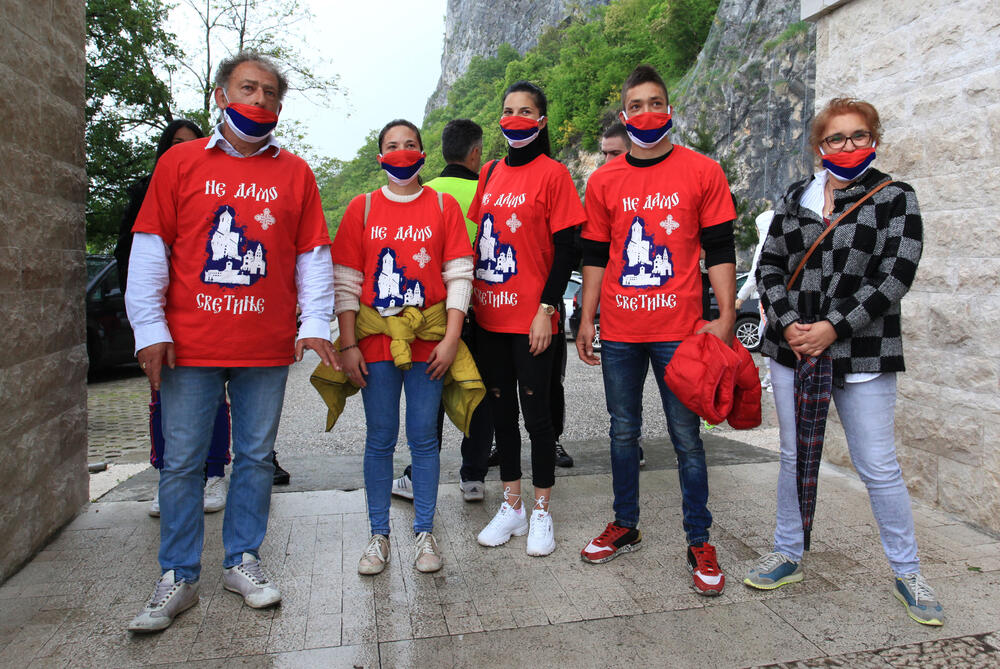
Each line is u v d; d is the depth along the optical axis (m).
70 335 3.23
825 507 3.38
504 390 2.99
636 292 2.65
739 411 2.53
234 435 2.52
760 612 2.39
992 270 3.09
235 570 2.49
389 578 2.67
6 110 2.59
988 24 3.08
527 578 2.66
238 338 2.32
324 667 2.06
